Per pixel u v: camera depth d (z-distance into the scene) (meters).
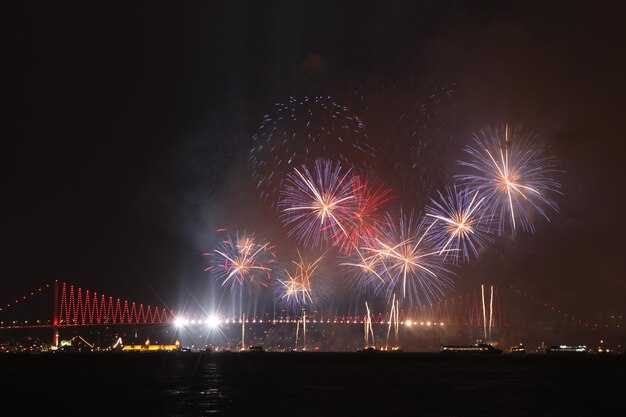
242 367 155.50
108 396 85.75
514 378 114.56
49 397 85.19
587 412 68.38
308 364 171.62
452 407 71.56
